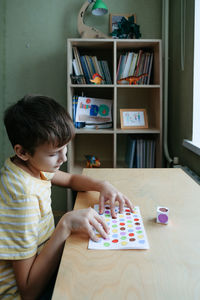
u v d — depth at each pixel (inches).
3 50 84.4
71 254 21.8
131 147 79.4
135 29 76.4
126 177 42.7
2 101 86.4
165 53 79.7
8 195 24.1
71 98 76.7
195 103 63.1
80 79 75.9
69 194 74.7
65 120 25.9
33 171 28.8
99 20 82.7
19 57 84.9
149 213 29.4
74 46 78.5
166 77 80.2
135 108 87.1
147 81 78.8
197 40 61.5
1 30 83.7
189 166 66.4
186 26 66.9
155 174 44.3
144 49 82.0
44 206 28.3
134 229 25.7
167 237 24.4
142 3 82.1
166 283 18.2
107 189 33.3
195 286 17.9
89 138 88.8
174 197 33.9
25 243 23.2
